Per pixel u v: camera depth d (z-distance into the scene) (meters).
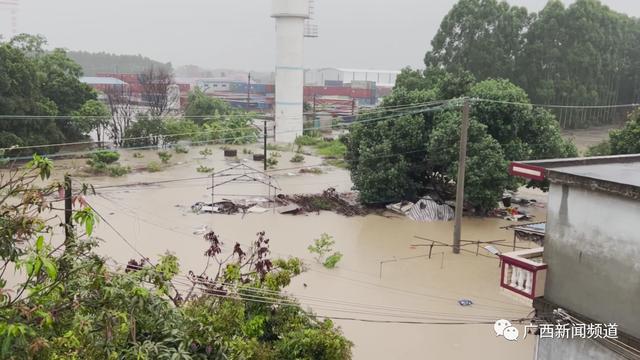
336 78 172.75
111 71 198.38
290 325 12.30
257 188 36.88
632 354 7.97
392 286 20.58
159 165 44.09
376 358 15.52
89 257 6.91
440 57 64.75
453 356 15.80
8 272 18.12
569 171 9.56
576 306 8.90
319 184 38.94
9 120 40.75
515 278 9.77
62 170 40.03
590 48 58.59
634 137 28.92
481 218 30.73
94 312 6.95
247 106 92.19
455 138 28.81
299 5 56.62
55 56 51.91
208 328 8.11
